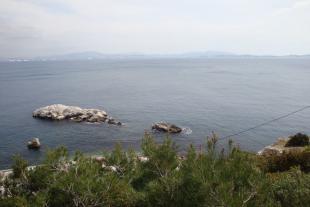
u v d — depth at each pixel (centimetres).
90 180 966
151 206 964
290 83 14938
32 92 12475
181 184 958
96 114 7106
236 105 9019
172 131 6022
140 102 9656
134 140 5562
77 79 18350
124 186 1037
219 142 5338
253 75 19862
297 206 1045
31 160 4566
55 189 984
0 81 18088
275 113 7956
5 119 7262
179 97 10594
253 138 5747
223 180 896
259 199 886
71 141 5512
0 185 1056
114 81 16700
